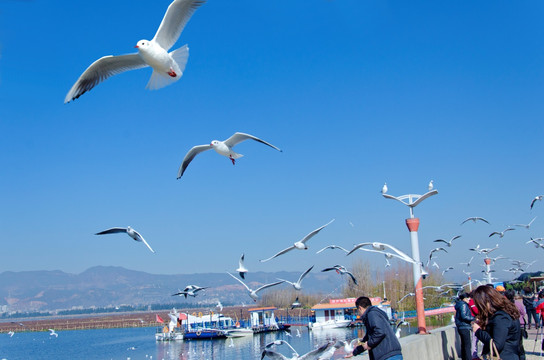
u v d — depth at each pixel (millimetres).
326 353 7691
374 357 8242
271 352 7898
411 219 15297
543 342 15922
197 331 81938
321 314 80875
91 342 105125
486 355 7988
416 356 12102
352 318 79625
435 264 17141
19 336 158500
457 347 15812
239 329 80438
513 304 7875
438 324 36906
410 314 59250
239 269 14461
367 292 72625
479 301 7895
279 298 112125
